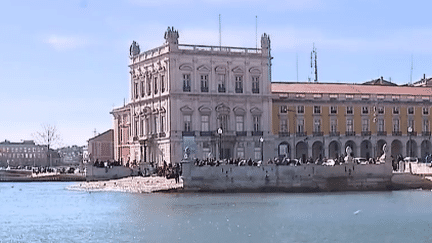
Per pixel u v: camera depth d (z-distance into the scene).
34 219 73.50
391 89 151.12
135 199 89.94
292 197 91.12
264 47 134.25
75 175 145.50
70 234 63.72
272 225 67.12
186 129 128.75
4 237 62.84
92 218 73.06
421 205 81.31
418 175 103.31
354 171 100.00
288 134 136.88
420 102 146.62
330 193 96.88
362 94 142.88
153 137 132.75
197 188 96.81
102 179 120.81
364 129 142.75
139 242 59.41
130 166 135.38
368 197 90.94
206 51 130.12
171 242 59.25
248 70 132.88
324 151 139.38
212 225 67.12
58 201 90.62
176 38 128.75
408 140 145.38
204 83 130.25
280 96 136.62
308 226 66.31
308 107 139.00
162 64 130.50
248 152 132.00
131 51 141.38
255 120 133.50
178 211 76.88
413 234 62.69
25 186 125.81
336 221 69.62
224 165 97.00
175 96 127.75
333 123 140.62
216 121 130.25
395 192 98.50
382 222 68.69
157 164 123.12
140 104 138.75
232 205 81.81
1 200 93.75
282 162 101.50
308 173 98.38
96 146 175.38
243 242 59.00
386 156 102.00
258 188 97.06
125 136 159.38
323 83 149.38
